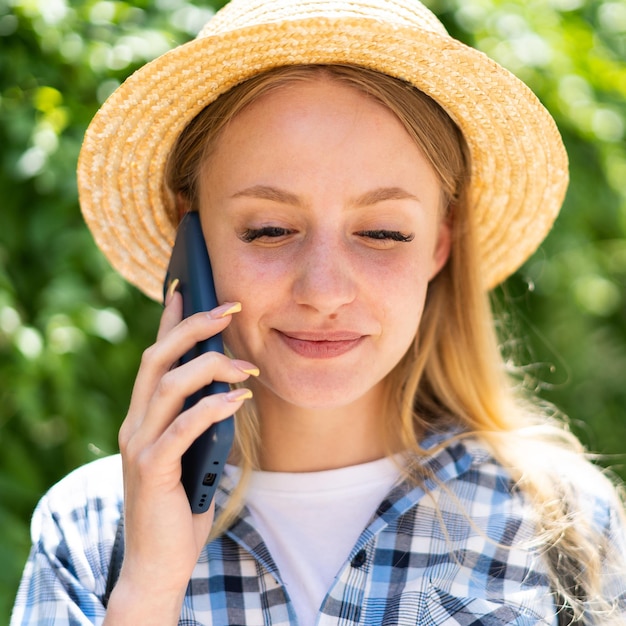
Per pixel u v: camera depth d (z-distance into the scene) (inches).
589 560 89.4
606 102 168.2
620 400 195.3
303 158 79.4
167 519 77.5
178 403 77.8
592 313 184.1
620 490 103.7
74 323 130.3
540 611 86.2
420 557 87.1
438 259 97.3
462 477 92.7
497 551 88.4
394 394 94.4
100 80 137.6
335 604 83.8
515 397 130.6
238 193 81.4
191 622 84.2
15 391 129.9
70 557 89.3
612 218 171.6
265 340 83.0
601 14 173.9
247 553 87.1
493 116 89.6
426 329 98.3
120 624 77.2
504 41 154.9
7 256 134.3
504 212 99.8
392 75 82.4
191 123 88.4
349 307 81.0
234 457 92.9
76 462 132.6
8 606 124.0
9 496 132.6
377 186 80.5
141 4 144.7
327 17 76.9
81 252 133.4
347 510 89.5
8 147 134.4
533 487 91.9
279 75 80.1
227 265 82.9
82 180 93.2
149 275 102.6
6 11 135.1
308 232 80.8
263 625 84.1
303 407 83.3
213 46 80.0
